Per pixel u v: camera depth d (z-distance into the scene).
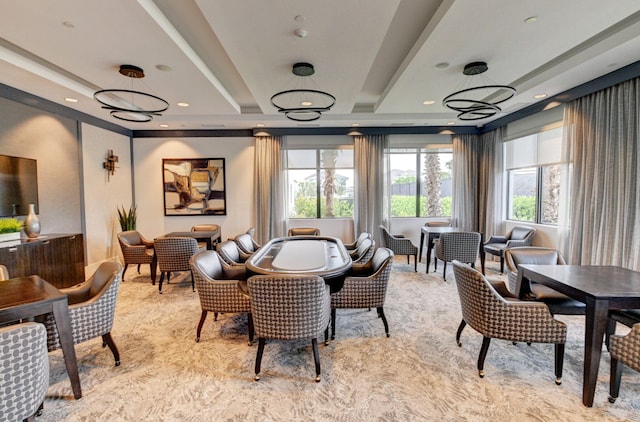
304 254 3.05
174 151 6.27
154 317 3.27
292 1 2.17
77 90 3.87
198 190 6.32
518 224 5.49
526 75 4.07
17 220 3.71
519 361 2.37
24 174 3.81
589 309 1.85
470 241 4.42
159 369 2.29
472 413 1.82
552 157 4.74
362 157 6.28
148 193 6.28
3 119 3.60
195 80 3.57
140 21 2.36
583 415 1.79
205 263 2.84
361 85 3.83
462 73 3.52
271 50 2.89
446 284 4.38
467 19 2.45
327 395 1.99
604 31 2.98
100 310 2.19
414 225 6.59
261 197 6.24
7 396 1.38
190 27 2.90
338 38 2.68
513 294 2.61
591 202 3.82
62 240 3.91
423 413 1.82
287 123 5.82
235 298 2.61
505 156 5.80
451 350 2.55
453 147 6.36
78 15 2.27
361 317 3.24
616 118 3.50
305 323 2.07
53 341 2.00
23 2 2.10
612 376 1.88
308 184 6.53
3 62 3.01
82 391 2.03
